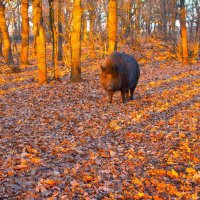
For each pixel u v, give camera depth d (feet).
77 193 21.63
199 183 23.38
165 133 34.22
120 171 25.30
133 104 46.93
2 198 20.24
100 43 112.57
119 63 44.91
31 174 24.07
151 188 22.70
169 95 52.49
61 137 33.24
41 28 63.10
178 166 26.13
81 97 52.08
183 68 84.69
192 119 38.47
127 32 133.90
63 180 23.31
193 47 103.14
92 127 36.96
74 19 63.62
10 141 31.58
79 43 64.85
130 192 21.94
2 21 92.94
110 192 21.91
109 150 29.63
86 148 30.27
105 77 44.68
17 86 63.52
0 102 50.19
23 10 100.07
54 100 50.19
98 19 127.24
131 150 29.60
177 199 21.21
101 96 52.95
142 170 25.61
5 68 92.89
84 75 75.46
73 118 40.24
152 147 30.58
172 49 112.78
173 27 129.80
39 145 30.63
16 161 26.30
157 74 75.56
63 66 90.43
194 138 32.42
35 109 45.03
